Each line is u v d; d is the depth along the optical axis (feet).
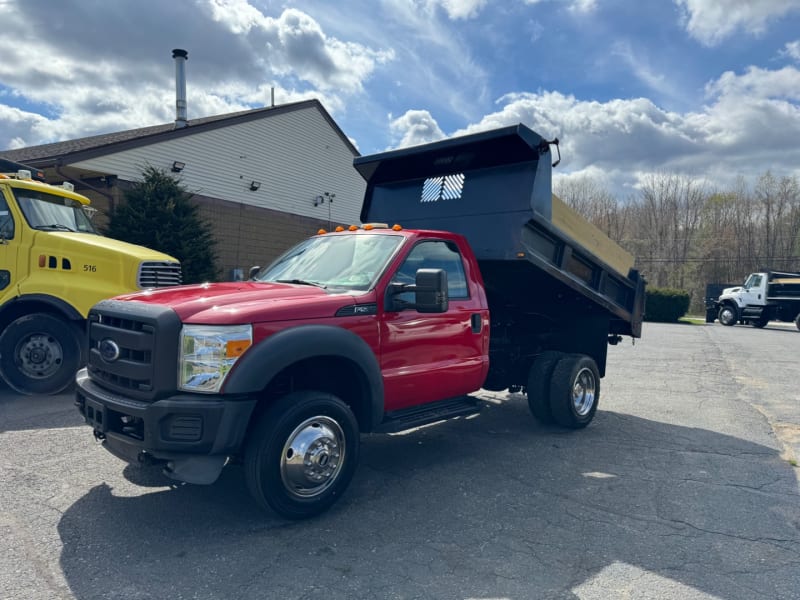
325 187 73.51
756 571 10.25
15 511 12.05
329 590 9.30
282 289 13.10
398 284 13.93
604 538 11.50
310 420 11.81
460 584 9.59
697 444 18.76
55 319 21.77
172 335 10.94
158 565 9.98
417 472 15.43
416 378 14.53
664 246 188.34
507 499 13.56
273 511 11.39
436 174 20.25
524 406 24.36
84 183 44.45
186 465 10.67
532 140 17.11
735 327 87.76
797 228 178.60
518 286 20.56
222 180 59.21
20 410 20.12
